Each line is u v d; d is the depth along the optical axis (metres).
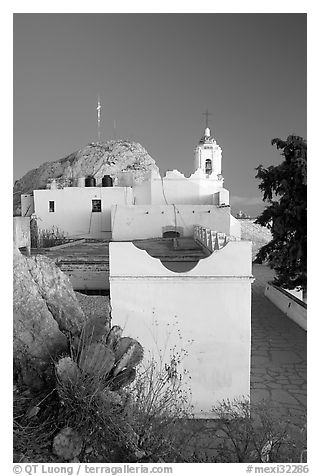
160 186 27.41
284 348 11.06
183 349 7.19
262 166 13.32
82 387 4.75
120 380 5.36
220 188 28.06
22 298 5.54
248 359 7.20
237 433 6.05
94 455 4.66
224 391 7.25
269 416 6.49
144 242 18.06
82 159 49.78
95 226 26.52
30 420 4.83
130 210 21.73
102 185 29.89
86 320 6.07
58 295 6.21
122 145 51.09
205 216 21.67
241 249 7.03
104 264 12.86
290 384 8.79
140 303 7.12
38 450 4.57
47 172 50.19
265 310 15.27
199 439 6.31
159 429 5.30
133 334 7.16
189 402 7.22
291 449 5.68
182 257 12.22
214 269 7.06
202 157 35.78
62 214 26.75
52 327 5.51
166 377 7.07
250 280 7.05
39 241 21.39
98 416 4.74
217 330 7.18
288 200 12.62
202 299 7.13
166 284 7.09
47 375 5.16
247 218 30.53
